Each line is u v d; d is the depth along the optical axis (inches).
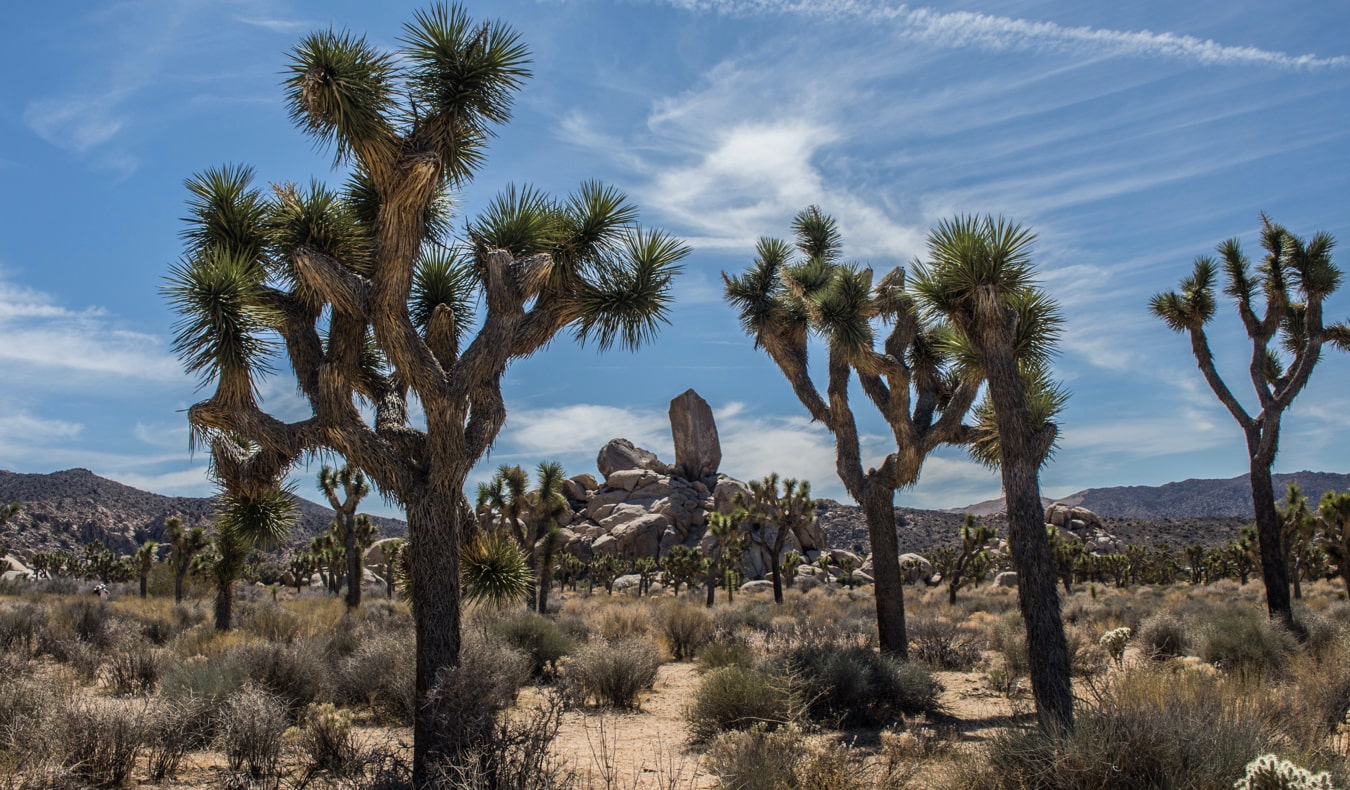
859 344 462.3
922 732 301.3
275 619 730.2
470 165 311.6
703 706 340.2
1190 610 847.7
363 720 367.9
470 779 195.5
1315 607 990.4
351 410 260.5
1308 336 659.4
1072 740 193.0
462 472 262.2
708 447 3405.5
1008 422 290.5
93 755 247.6
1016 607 1201.4
